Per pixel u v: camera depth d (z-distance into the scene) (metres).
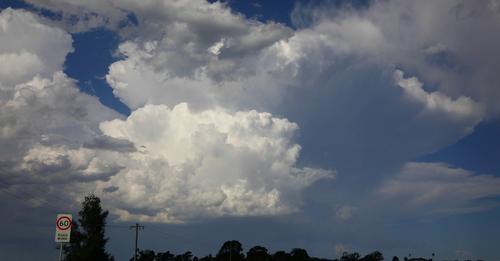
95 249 83.12
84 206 85.88
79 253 81.81
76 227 85.25
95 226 85.75
